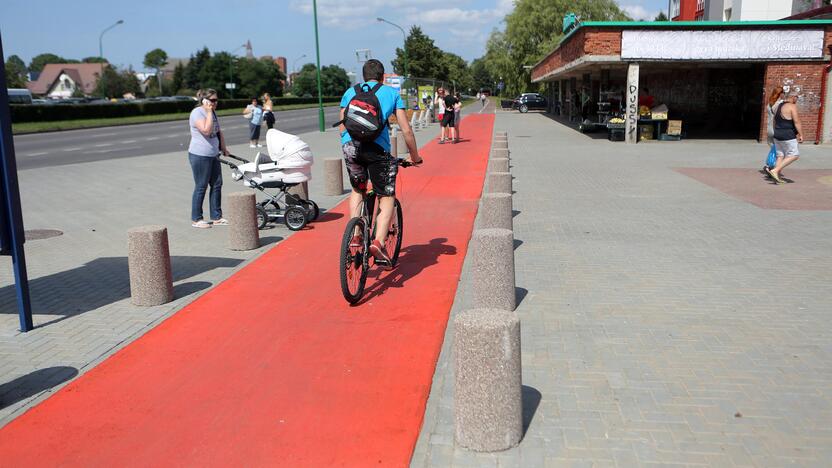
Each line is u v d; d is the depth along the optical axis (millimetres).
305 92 123875
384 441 3555
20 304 5277
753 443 3434
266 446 3547
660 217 9391
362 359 4609
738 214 9492
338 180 11680
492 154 13844
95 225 9641
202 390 4223
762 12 30922
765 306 5504
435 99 38938
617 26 20734
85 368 4617
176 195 12414
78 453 3557
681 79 28391
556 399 3943
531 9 57281
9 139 5148
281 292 6160
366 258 5797
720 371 4285
